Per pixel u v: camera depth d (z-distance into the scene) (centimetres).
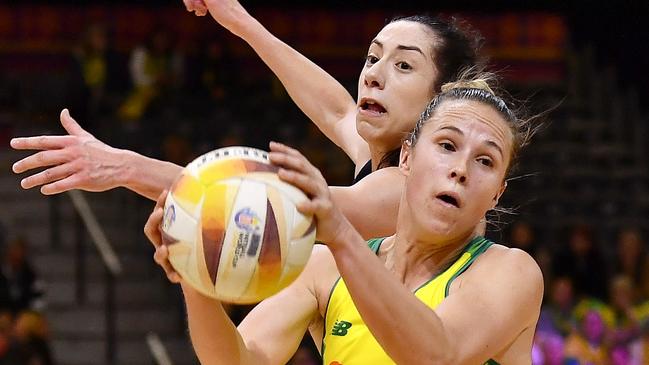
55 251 1955
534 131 502
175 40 2747
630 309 1453
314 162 2164
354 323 460
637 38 2780
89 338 1775
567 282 1518
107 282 1720
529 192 2242
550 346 1364
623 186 2306
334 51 2941
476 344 411
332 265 491
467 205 436
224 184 378
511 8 2939
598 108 2584
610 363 1380
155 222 394
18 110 2558
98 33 2562
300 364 1446
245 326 486
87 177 431
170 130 2384
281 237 375
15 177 2236
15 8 2859
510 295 431
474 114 441
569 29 2912
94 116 2442
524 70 2948
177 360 1756
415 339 388
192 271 379
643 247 1775
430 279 461
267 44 668
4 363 1488
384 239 502
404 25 563
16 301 1709
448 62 557
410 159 455
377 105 559
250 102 2550
